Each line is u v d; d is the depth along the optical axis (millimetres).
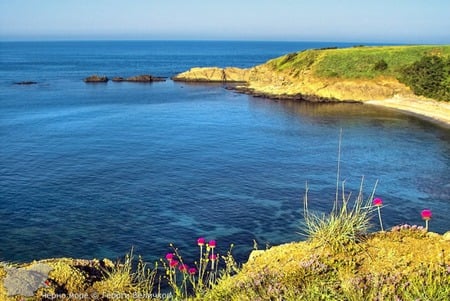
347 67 83625
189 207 28484
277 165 38812
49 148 44406
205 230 24906
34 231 24516
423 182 33906
